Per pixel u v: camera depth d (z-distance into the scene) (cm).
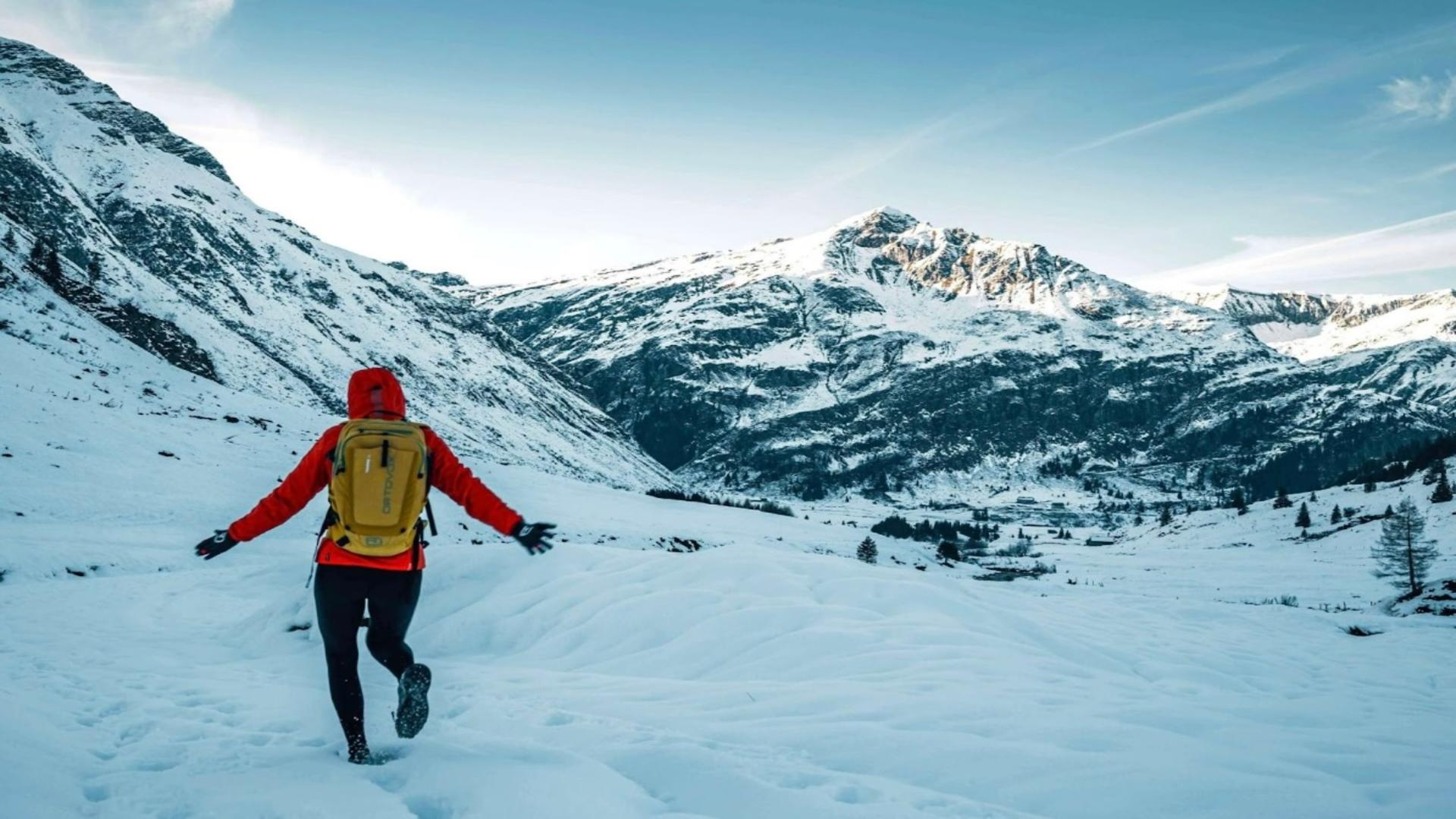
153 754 427
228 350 13762
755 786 379
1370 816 360
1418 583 6169
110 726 505
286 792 344
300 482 408
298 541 3058
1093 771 417
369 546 384
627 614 999
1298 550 11006
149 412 4472
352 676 396
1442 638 1858
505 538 3822
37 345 4925
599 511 6525
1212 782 398
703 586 1090
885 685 661
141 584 1741
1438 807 370
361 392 432
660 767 408
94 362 5194
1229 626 1852
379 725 512
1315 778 419
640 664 871
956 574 9869
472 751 418
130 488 3219
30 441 3338
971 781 414
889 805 361
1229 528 14888
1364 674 1238
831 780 400
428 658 988
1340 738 542
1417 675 1261
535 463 17912
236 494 3506
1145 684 810
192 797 341
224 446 4281
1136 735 491
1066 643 1037
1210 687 914
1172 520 18250
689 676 816
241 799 338
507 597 1140
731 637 896
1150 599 2139
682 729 521
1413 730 627
